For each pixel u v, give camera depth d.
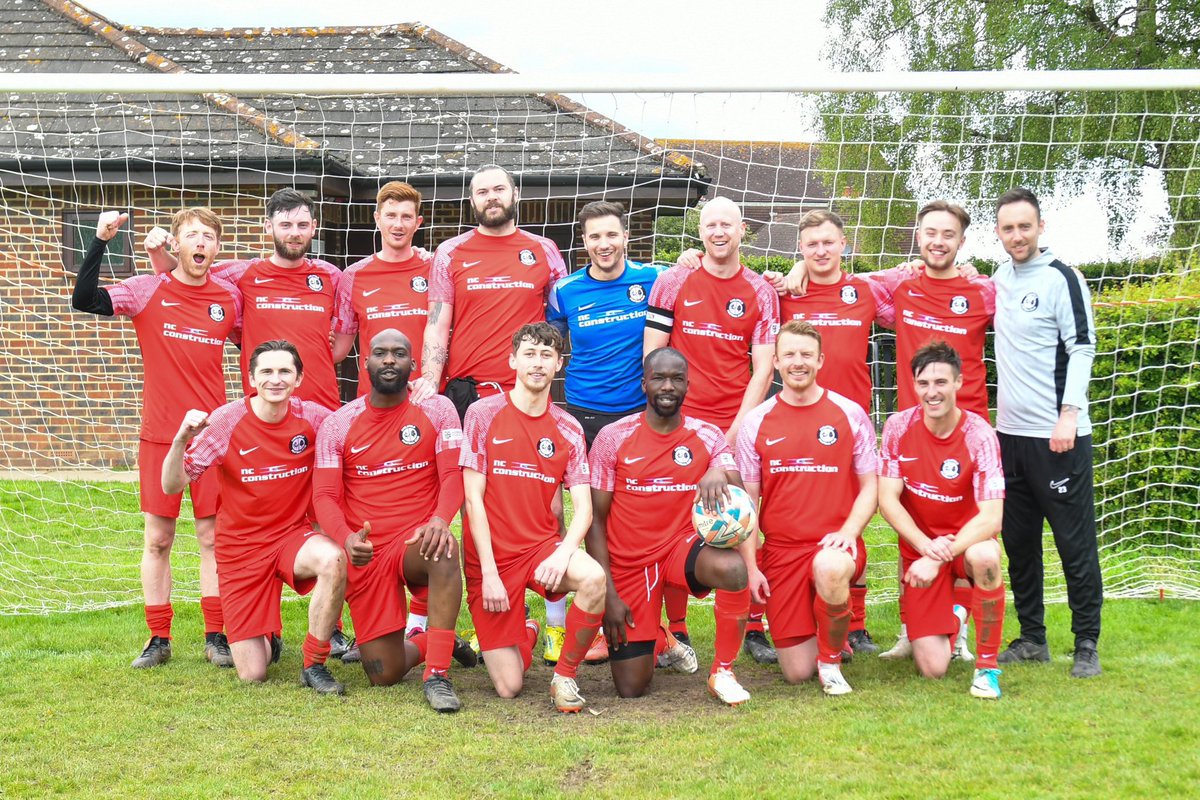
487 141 10.72
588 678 4.79
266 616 4.63
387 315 5.33
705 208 4.91
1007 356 4.77
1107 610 5.75
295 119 10.95
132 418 10.52
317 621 4.42
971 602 4.76
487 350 5.12
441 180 10.20
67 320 10.39
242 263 5.37
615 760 3.63
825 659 4.40
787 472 4.54
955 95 13.08
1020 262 4.74
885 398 9.11
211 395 5.13
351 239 10.99
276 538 4.68
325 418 4.73
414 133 10.91
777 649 4.61
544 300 5.29
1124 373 7.36
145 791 3.41
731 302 5.04
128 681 4.58
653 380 4.39
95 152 9.84
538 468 4.48
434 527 4.29
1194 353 7.12
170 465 4.46
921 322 5.10
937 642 4.54
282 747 3.79
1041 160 13.40
